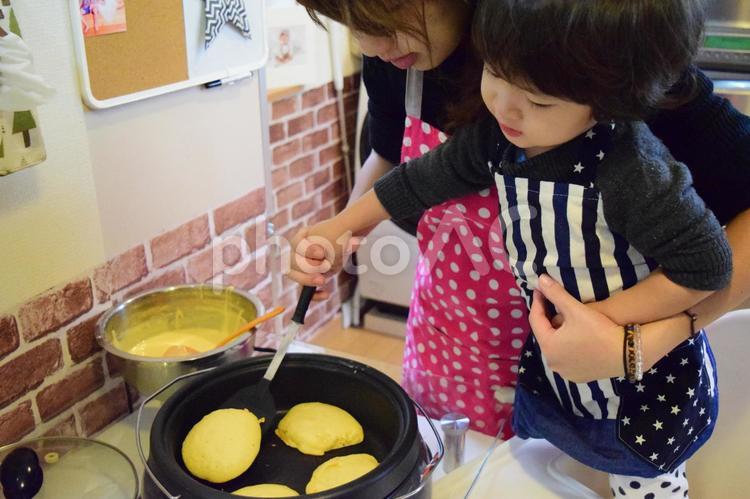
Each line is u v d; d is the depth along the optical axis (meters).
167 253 1.11
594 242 0.70
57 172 0.89
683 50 0.58
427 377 1.08
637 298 0.68
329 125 2.34
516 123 0.65
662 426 0.75
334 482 0.71
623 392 0.76
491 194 0.87
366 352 2.41
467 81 0.79
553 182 0.70
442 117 0.91
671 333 0.68
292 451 0.80
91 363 0.99
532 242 0.74
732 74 1.72
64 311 0.94
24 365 0.89
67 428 0.97
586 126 0.65
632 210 0.65
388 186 0.89
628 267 0.70
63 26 0.86
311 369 0.86
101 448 0.82
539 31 0.56
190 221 1.14
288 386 0.87
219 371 0.84
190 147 1.11
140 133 1.01
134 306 1.03
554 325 0.75
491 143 0.79
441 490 0.80
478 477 0.82
